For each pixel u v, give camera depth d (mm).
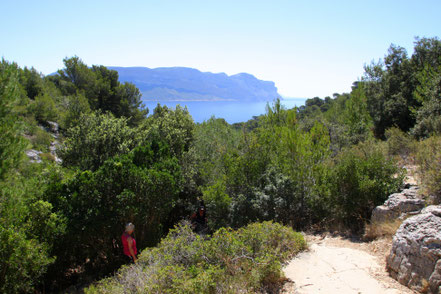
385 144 11875
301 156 8508
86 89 35969
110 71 38562
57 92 36469
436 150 6539
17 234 5684
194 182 11945
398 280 4422
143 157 10047
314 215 8281
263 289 4535
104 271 8023
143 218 8188
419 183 7164
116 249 8758
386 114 22594
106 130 12977
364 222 7004
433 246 4039
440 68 18672
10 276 5473
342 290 4289
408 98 21734
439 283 3836
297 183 8555
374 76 24719
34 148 20875
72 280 7855
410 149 10969
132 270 5191
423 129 13703
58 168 9539
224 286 4332
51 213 6883
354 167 7398
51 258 6250
